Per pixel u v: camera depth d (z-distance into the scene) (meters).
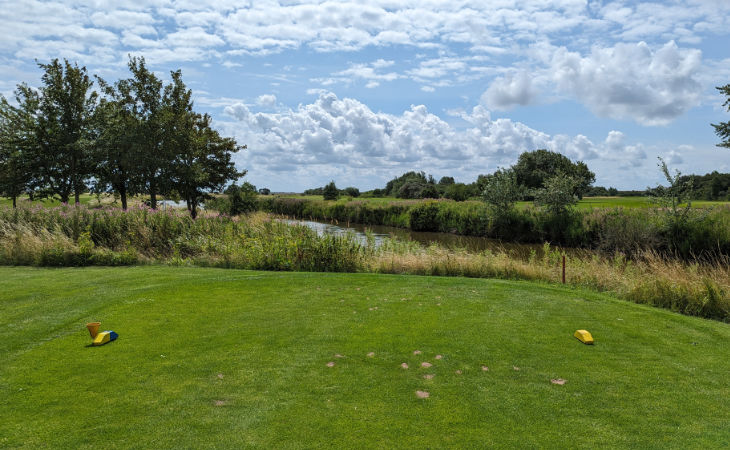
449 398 3.85
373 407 3.67
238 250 11.80
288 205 48.62
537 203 27.38
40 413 3.53
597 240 22.78
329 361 4.62
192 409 3.61
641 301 8.05
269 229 13.83
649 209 21.98
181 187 21.05
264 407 3.65
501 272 10.74
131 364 4.52
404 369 4.45
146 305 6.73
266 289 7.88
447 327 5.78
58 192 23.91
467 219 31.09
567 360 4.74
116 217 13.73
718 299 7.26
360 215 41.16
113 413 3.54
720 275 8.91
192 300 7.06
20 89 23.70
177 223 13.69
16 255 11.28
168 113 19.55
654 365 4.64
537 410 3.66
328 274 9.41
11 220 13.35
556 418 3.54
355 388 4.01
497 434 3.29
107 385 4.04
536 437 3.26
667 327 5.92
